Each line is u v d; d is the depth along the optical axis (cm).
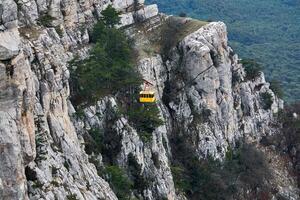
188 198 13112
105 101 11556
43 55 8419
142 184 11169
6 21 6638
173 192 11950
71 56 11981
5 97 6397
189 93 14650
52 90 8362
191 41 14762
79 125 10606
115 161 11150
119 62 12469
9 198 6312
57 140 8112
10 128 6369
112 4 14612
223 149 14762
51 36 9825
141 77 13050
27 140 6712
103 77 11825
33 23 9638
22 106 6700
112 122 11425
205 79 14662
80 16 13250
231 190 14175
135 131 11531
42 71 8281
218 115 14950
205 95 14712
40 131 7631
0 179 6281
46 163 7356
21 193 6391
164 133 13138
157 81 14238
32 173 6994
